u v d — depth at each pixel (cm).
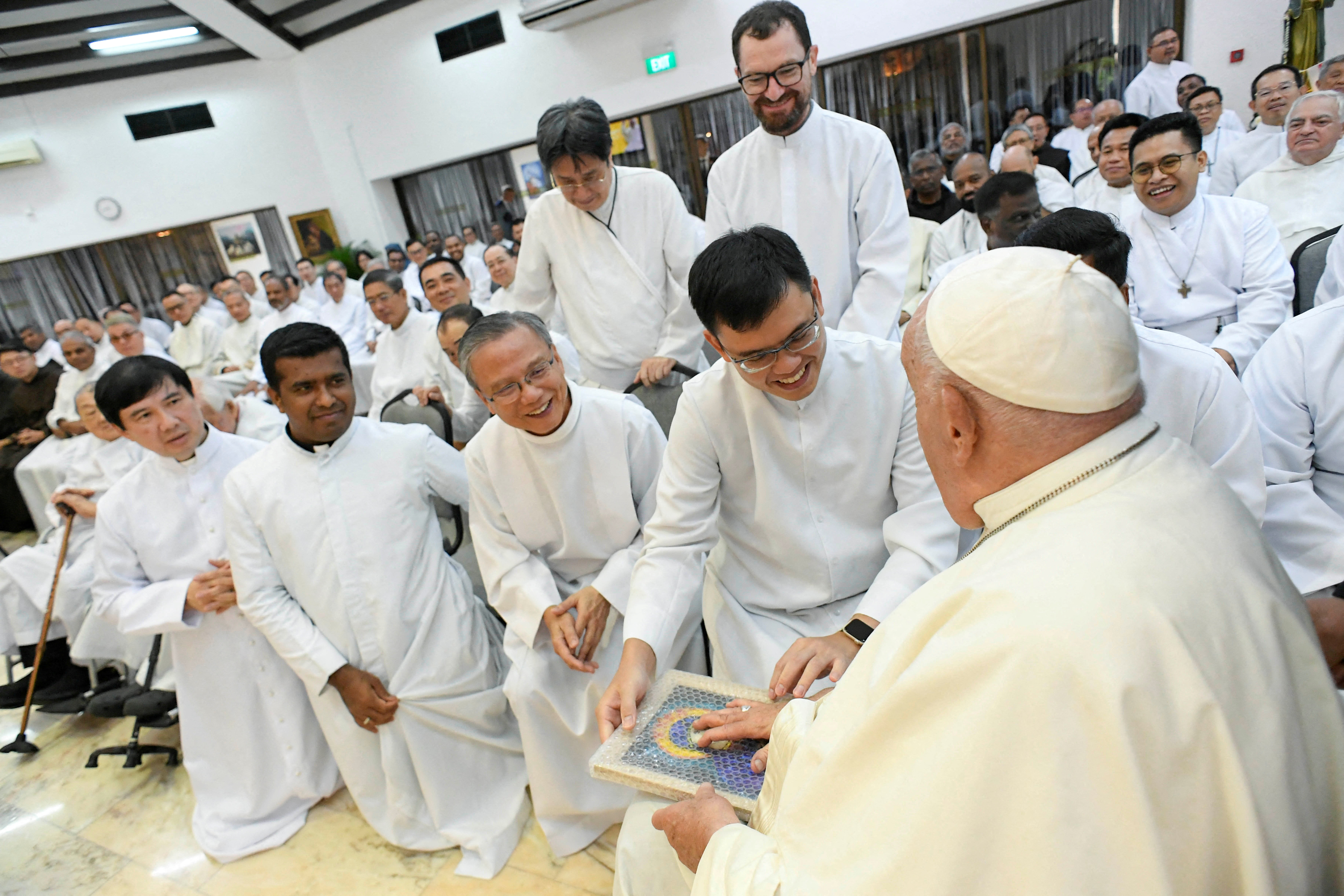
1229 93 621
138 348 485
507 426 179
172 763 253
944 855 62
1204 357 153
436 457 211
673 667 179
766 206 244
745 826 90
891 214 230
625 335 286
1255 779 58
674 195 276
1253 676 61
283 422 286
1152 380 154
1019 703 60
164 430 204
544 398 164
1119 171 353
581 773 188
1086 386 67
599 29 803
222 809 216
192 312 759
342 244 1064
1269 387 176
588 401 182
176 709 259
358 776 202
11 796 251
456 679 201
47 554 289
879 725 69
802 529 159
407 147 973
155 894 201
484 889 186
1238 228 247
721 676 173
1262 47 600
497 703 208
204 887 201
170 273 1030
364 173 1015
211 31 928
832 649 130
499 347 157
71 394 513
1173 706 58
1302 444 172
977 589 67
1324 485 174
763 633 164
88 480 371
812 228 238
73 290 998
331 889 193
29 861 219
